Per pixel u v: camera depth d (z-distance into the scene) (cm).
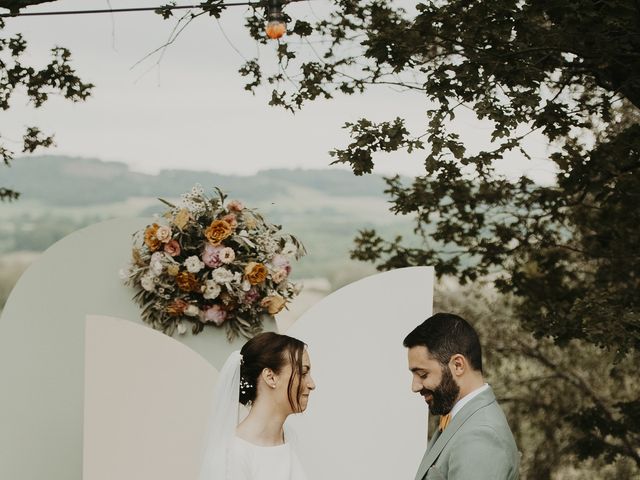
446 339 293
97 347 370
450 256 821
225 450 306
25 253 3369
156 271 453
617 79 624
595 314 589
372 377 439
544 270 830
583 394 1102
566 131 617
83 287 473
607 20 537
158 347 380
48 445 459
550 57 625
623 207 755
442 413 296
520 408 1112
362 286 444
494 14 582
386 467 433
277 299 473
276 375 316
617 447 941
